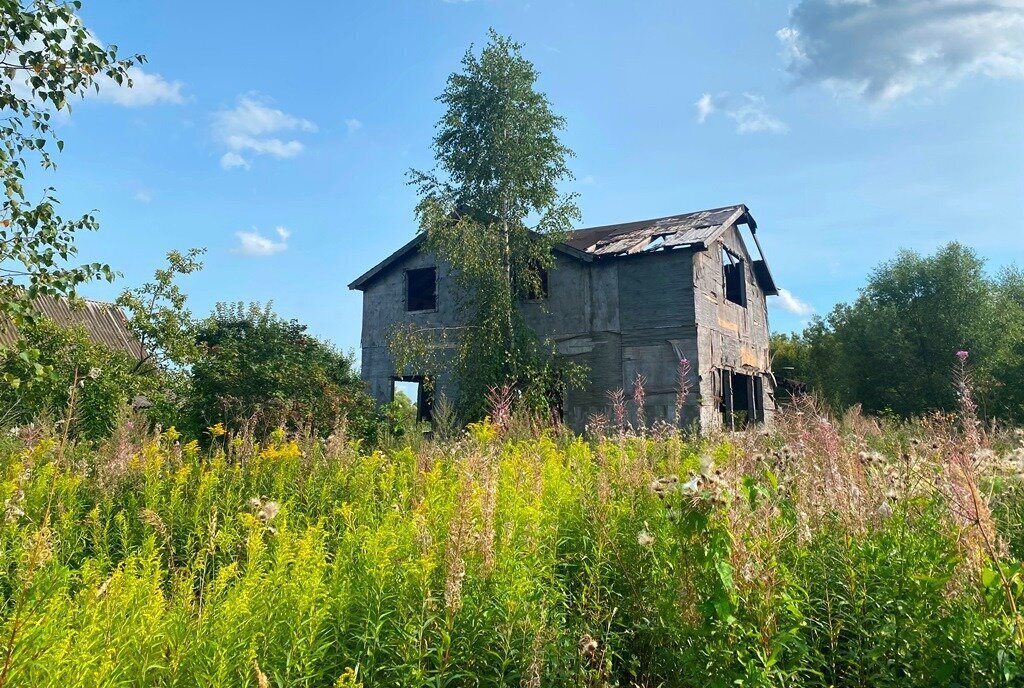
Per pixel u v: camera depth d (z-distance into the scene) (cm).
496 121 2003
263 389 1525
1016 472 462
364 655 343
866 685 348
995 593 328
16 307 828
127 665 282
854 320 3391
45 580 337
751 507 385
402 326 2234
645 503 493
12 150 885
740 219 2400
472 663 352
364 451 1250
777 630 341
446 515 456
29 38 858
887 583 371
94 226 915
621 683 390
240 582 342
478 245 1919
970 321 2991
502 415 1043
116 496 682
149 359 1794
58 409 1152
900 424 1371
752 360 2406
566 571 459
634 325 2033
